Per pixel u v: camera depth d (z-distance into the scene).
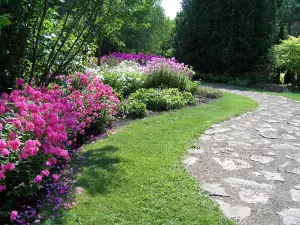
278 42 17.44
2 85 5.43
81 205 3.15
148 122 6.45
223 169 4.20
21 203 3.12
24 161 3.00
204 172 4.08
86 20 6.35
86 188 3.50
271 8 16.06
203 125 6.32
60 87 5.82
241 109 8.15
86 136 5.41
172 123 6.38
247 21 15.77
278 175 4.07
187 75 10.37
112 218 2.94
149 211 3.07
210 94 9.98
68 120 4.07
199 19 17.50
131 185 3.59
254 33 15.98
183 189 3.53
